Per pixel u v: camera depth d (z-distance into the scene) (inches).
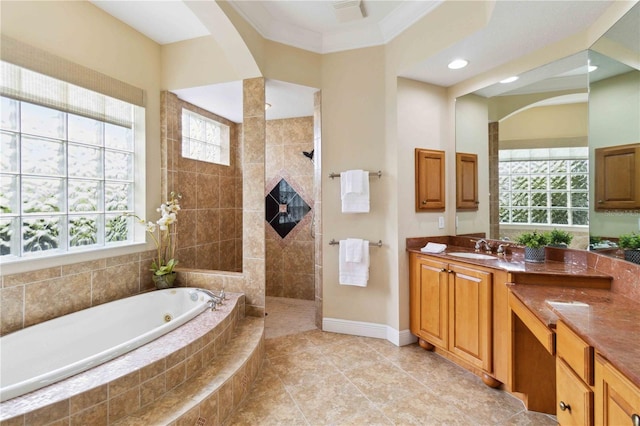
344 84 111.3
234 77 109.2
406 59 96.7
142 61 110.0
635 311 46.9
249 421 66.6
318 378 83.4
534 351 69.4
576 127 74.9
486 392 76.9
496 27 72.3
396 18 96.7
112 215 103.9
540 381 69.2
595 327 39.9
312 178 153.3
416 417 67.9
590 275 63.9
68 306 86.1
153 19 101.1
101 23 95.1
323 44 111.3
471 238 103.3
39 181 82.8
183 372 65.6
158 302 102.5
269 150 160.2
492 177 97.5
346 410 70.2
